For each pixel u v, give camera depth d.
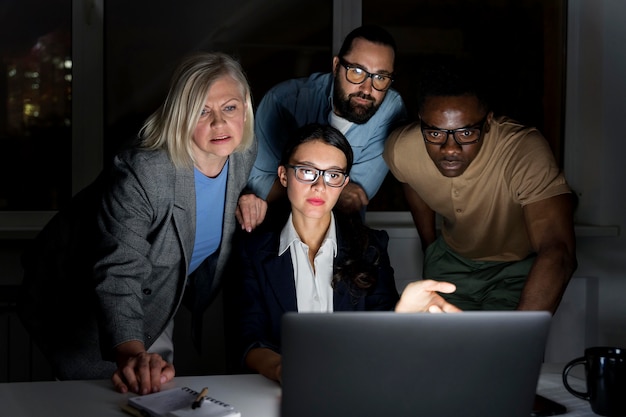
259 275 1.85
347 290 1.85
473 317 1.12
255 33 2.94
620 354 1.38
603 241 3.07
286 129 2.45
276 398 1.44
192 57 1.83
